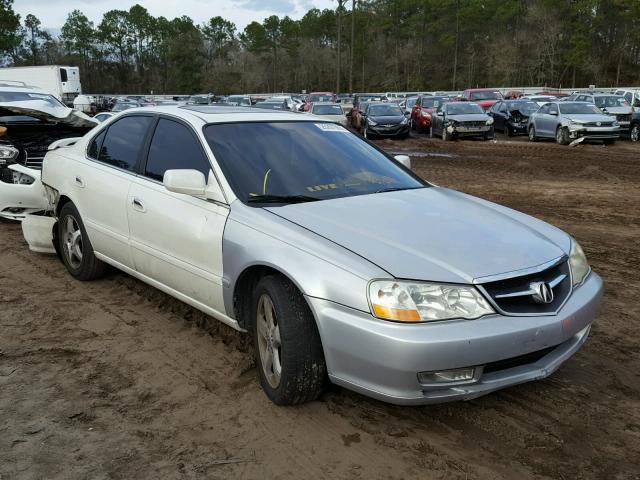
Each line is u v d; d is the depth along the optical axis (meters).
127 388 3.57
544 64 79.56
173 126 4.38
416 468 2.85
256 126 4.30
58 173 5.39
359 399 3.44
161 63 124.75
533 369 3.09
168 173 3.68
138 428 3.15
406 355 2.79
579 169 14.05
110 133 5.00
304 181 3.94
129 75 125.06
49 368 3.81
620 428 3.20
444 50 98.00
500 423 3.23
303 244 3.20
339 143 4.49
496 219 3.70
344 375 3.00
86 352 4.04
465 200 4.11
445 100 27.95
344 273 2.98
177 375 3.73
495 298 2.96
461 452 2.98
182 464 2.86
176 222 3.97
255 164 3.94
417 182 4.37
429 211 3.65
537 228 3.77
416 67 98.25
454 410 3.35
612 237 7.52
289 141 4.27
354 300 2.91
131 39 124.81
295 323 3.12
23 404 3.38
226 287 3.60
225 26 121.31
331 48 109.75
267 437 3.08
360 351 2.89
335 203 3.68
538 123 21.58
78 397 3.46
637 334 4.44
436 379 2.89
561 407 3.40
